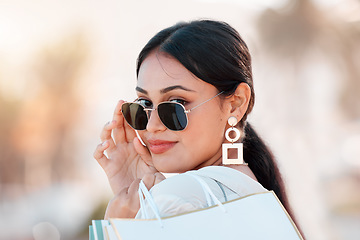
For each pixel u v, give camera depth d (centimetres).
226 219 159
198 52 193
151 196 173
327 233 619
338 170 1202
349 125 1181
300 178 639
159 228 153
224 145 200
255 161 224
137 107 209
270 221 164
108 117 1872
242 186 179
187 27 198
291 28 759
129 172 237
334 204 1099
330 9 761
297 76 747
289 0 767
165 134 200
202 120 196
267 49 757
